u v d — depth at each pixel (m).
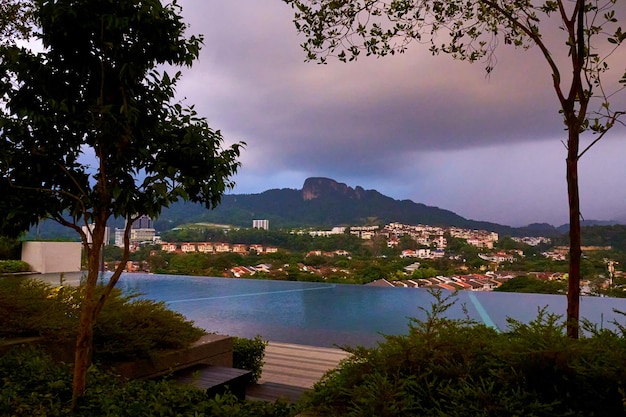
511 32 3.12
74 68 2.22
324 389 2.04
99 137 2.14
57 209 2.28
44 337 3.37
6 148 2.16
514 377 1.75
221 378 3.45
